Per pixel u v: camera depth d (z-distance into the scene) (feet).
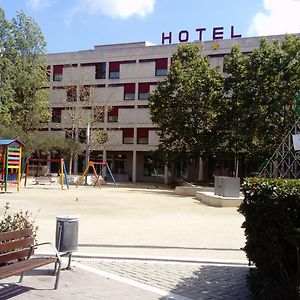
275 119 116.88
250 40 168.25
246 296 21.33
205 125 131.75
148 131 182.60
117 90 188.55
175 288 22.53
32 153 143.64
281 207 18.80
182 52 140.26
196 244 35.45
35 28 151.02
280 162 72.54
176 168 178.50
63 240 25.12
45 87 188.24
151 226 45.32
